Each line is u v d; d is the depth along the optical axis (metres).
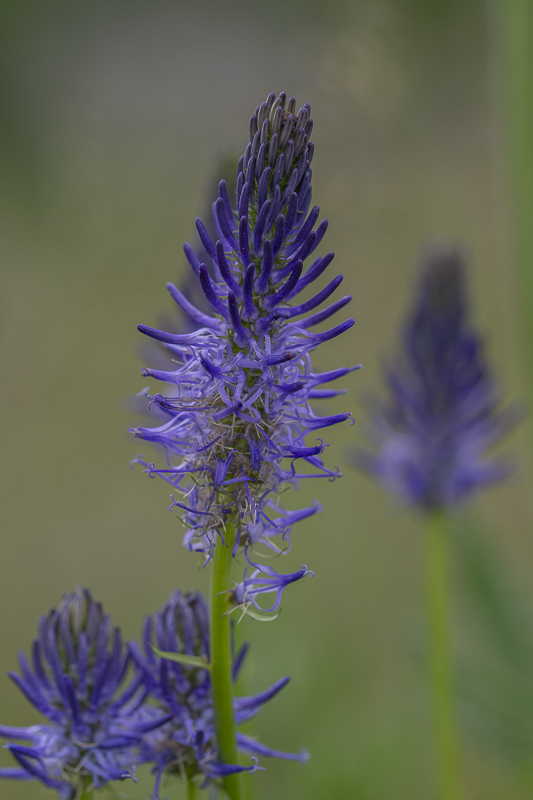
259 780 0.63
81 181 1.00
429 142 0.87
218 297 0.41
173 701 0.42
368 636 0.86
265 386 0.41
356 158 0.71
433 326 0.58
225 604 0.41
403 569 0.90
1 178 0.97
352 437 0.94
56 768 0.42
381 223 0.80
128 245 1.09
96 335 1.09
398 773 0.66
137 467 1.05
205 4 1.12
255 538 0.41
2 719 0.78
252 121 0.41
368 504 0.91
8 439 1.05
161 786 0.43
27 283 1.06
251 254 0.41
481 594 0.63
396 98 0.69
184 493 0.41
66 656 0.42
